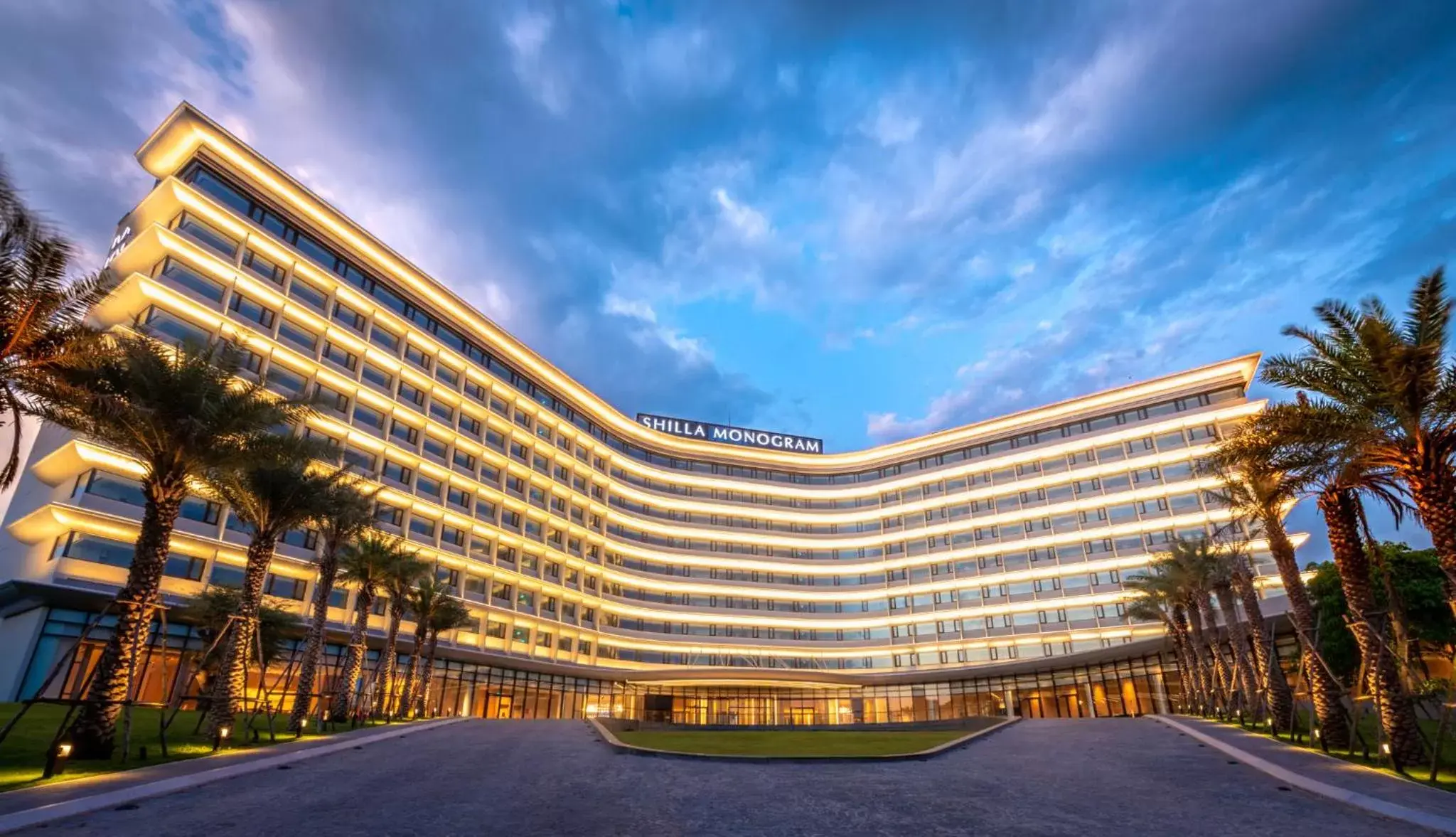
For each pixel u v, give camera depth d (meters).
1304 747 22.70
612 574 84.12
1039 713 68.56
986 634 80.81
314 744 23.03
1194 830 11.27
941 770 18.58
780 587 91.88
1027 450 85.88
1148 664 59.91
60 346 18.09
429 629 48.72
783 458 100.69
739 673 77.00
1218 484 71.69
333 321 56.59
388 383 61.94
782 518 97.44
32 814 10.98
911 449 95.75
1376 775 16.64
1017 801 13.95
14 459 17.72
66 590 37.06
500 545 70.19
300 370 54.28
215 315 47.84
